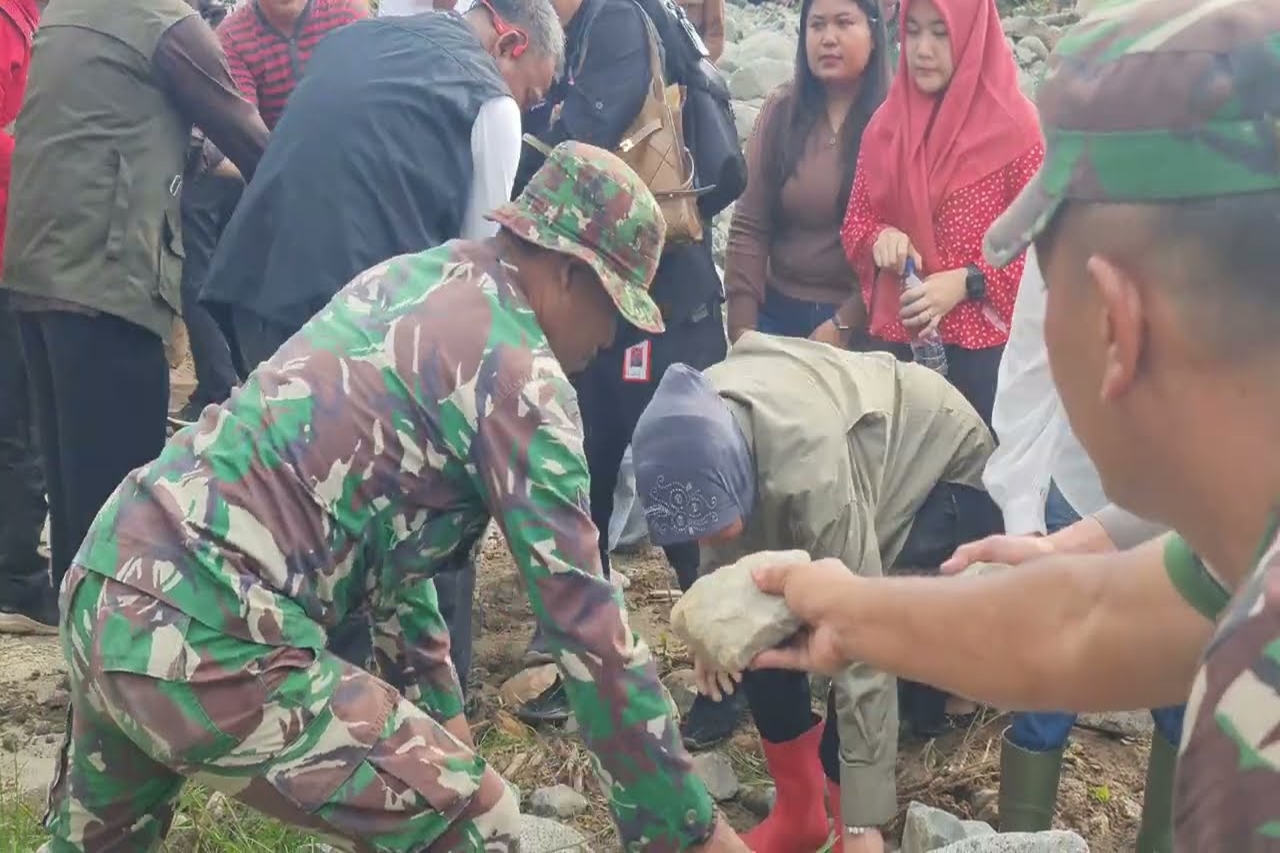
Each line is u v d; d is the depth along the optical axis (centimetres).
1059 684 125
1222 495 77
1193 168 72
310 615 194
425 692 240
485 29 310
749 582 191
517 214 204
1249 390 74
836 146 384
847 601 148
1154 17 76
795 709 277
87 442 337
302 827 193
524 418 190
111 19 325
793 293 399
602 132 354
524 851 269
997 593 130
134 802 205
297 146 287
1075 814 316
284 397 191
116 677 183
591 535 192
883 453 278
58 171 323
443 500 196
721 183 374
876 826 270
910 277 350
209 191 519
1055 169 80
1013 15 1165
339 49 296
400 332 194
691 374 266
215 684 183
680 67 371
